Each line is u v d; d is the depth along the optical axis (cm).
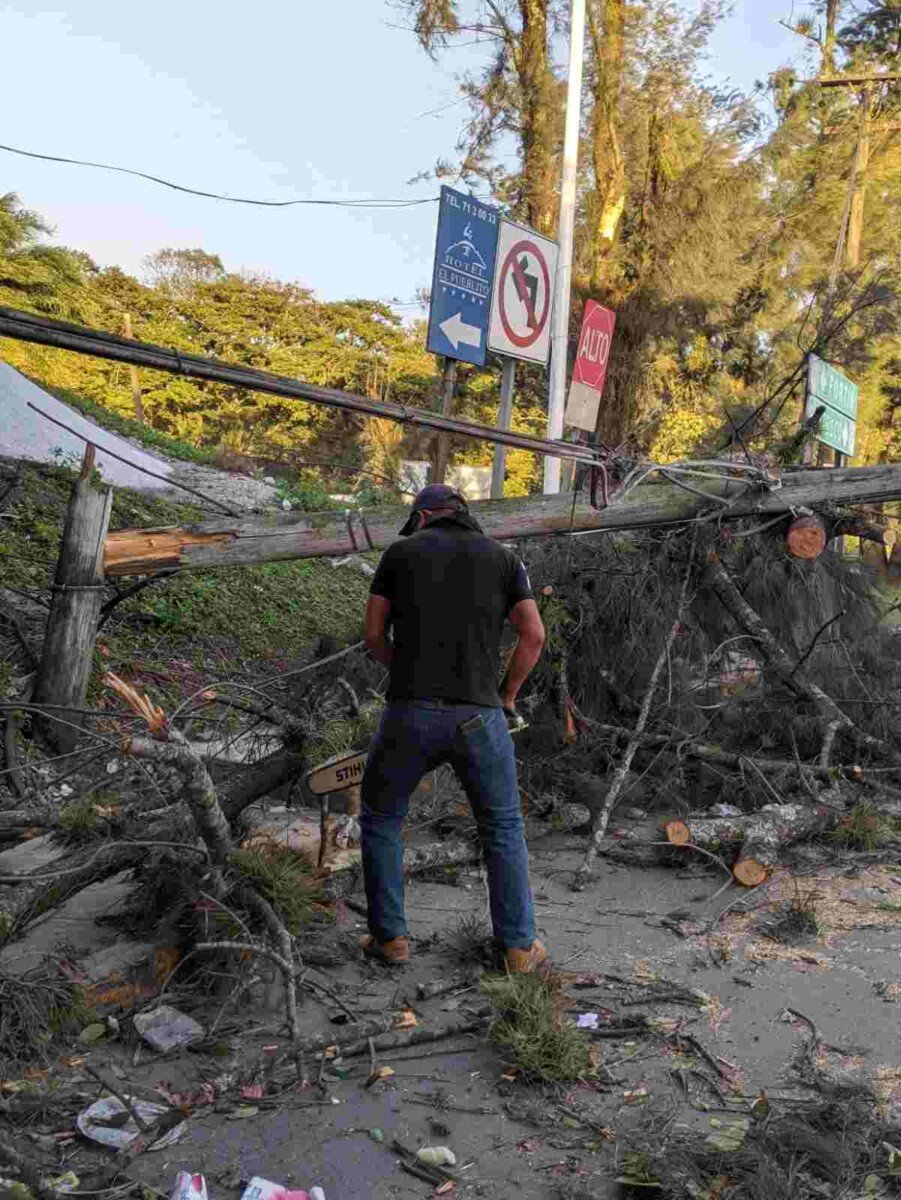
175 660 817
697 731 608
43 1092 289
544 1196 255
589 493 591
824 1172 262
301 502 1566
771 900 472
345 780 412
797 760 596
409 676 365
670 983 375
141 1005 339
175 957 354
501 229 966
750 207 2298
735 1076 313
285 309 6069
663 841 516
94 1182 251
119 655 778
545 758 589
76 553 516
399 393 5891
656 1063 322
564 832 559
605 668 620
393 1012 348
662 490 609
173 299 6056
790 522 630
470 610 366
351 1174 262
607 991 372
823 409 767
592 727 602
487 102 2242
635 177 2236
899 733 619
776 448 773
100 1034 321
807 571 655
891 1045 334
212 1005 344
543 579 622
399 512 555
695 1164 261
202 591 965
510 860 369
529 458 3828
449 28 2184
